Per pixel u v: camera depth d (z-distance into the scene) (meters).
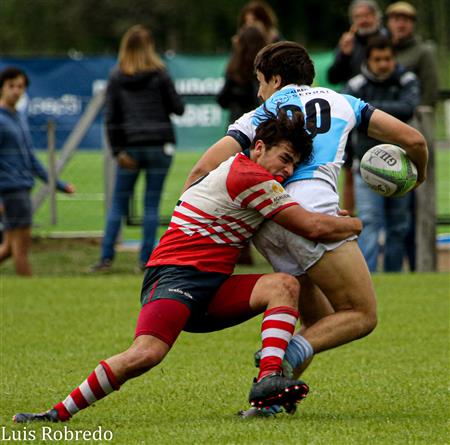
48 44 138.88
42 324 28.23
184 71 72.00
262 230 17.94
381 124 18.48
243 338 26.75
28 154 39.12
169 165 37.84
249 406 19.48
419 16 82.50
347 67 38.75
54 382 21.81
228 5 137.38
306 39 142.25
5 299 31.88
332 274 17.64
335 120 18.27
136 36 37.22
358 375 22.36
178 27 136.75
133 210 43.22
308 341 17.58
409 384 21.36
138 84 37.09
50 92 74.50
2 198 37.66
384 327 27.75
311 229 17.33
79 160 69.38
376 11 38.28
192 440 16.06
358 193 35.62
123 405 19.70
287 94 18.48
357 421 17.64
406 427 17.12
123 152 37.50
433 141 37.69
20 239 37.81
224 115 63.66
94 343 25.92
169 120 37.62
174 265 17.50
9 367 23.30
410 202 38.31
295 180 17.89
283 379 16.58
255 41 36.81
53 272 38.91
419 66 38.94
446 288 33.44
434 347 25.41
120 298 32.09
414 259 39.19
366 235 35.66
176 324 17.25
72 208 53.84
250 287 17.56
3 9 140.88
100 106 42.69
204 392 20.78
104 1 137.62
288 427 16.89
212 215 17.58
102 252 38.53
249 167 17.48
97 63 75.00
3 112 37.66
